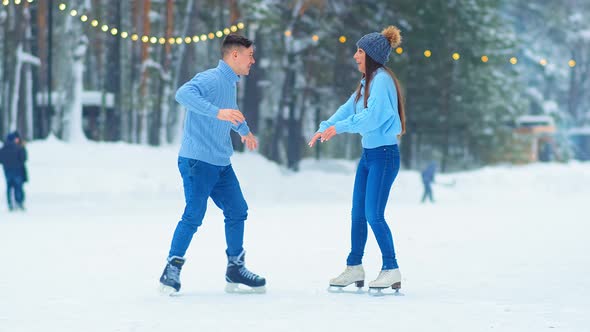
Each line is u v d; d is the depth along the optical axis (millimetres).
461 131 84625
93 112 64062
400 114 11102
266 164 52438
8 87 50531
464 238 20141
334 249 17062
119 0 54938
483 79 79875
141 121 55719
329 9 65438
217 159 10758
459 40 75750
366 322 8500
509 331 8008
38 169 39469
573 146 127000
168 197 40594
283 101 64250
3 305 9703
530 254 16281
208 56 59156
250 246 17719
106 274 12867
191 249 16875
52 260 14898
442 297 10477
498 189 59250
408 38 70500
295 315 8961
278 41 63688
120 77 55406
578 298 10367
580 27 130000
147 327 8188
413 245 18172
